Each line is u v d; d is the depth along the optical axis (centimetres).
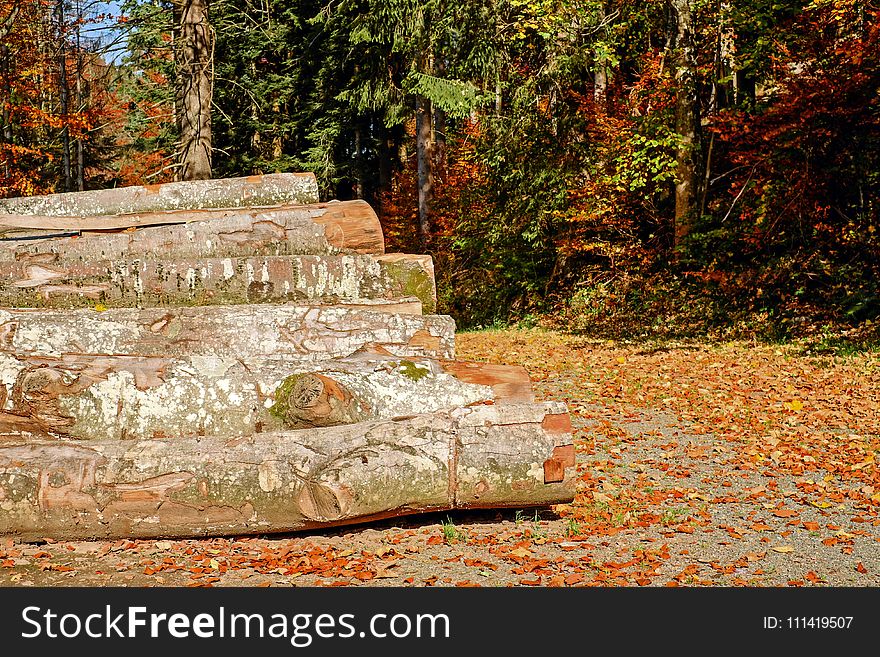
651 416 895
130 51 1164
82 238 709
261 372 543
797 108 1360
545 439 523
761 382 1026
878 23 1238
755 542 499
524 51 1939
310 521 498
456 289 2283
